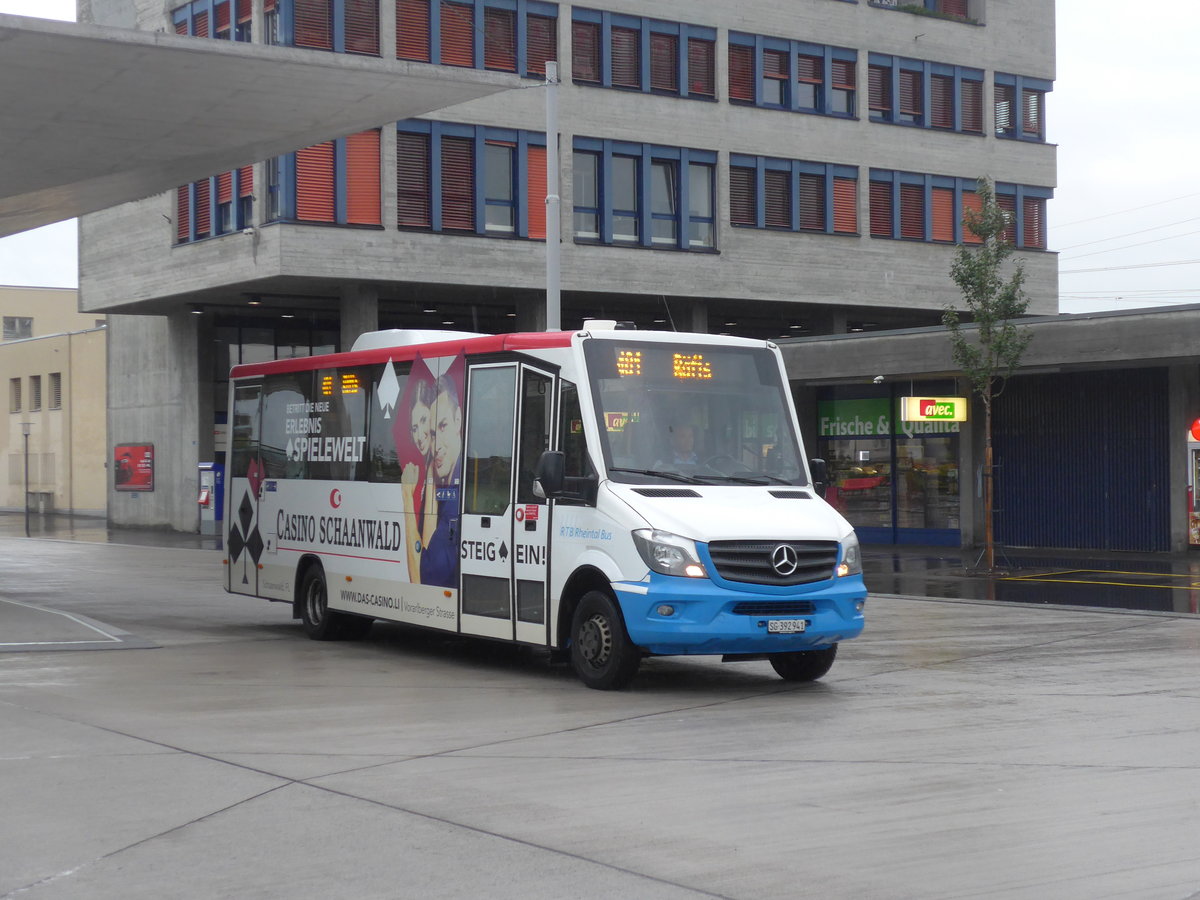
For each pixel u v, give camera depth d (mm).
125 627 18266
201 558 34031
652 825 7469
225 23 40375
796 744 9898
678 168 43031
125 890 6301
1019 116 49562
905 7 47281
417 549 14938
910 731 10445
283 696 12242
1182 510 33250
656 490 12586
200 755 9453
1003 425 36250
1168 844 7035
